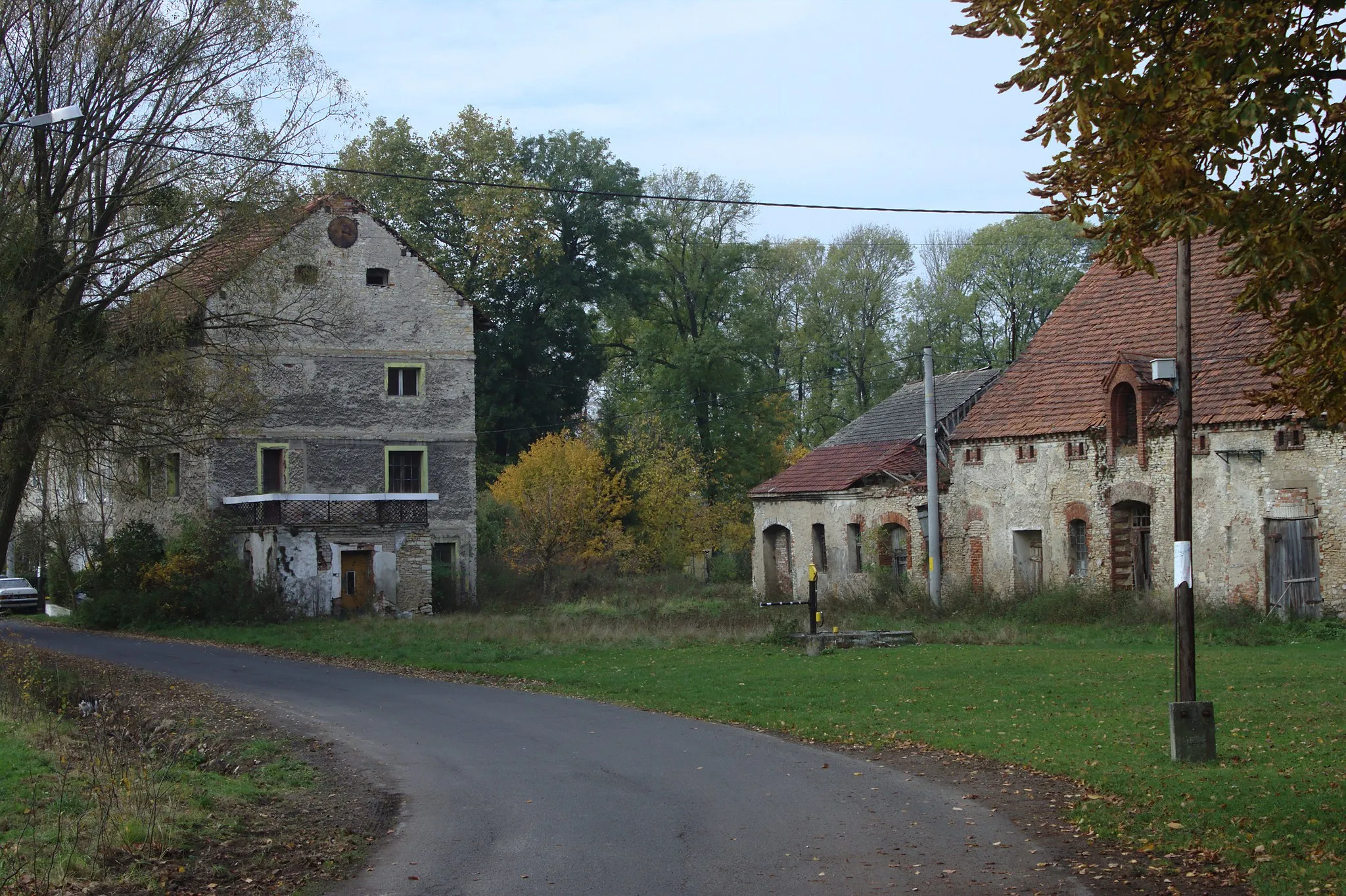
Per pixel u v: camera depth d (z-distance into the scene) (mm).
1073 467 32156
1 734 14797
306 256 29797
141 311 25812
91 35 25500
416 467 43750
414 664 25406
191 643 31297
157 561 39906
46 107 25359
